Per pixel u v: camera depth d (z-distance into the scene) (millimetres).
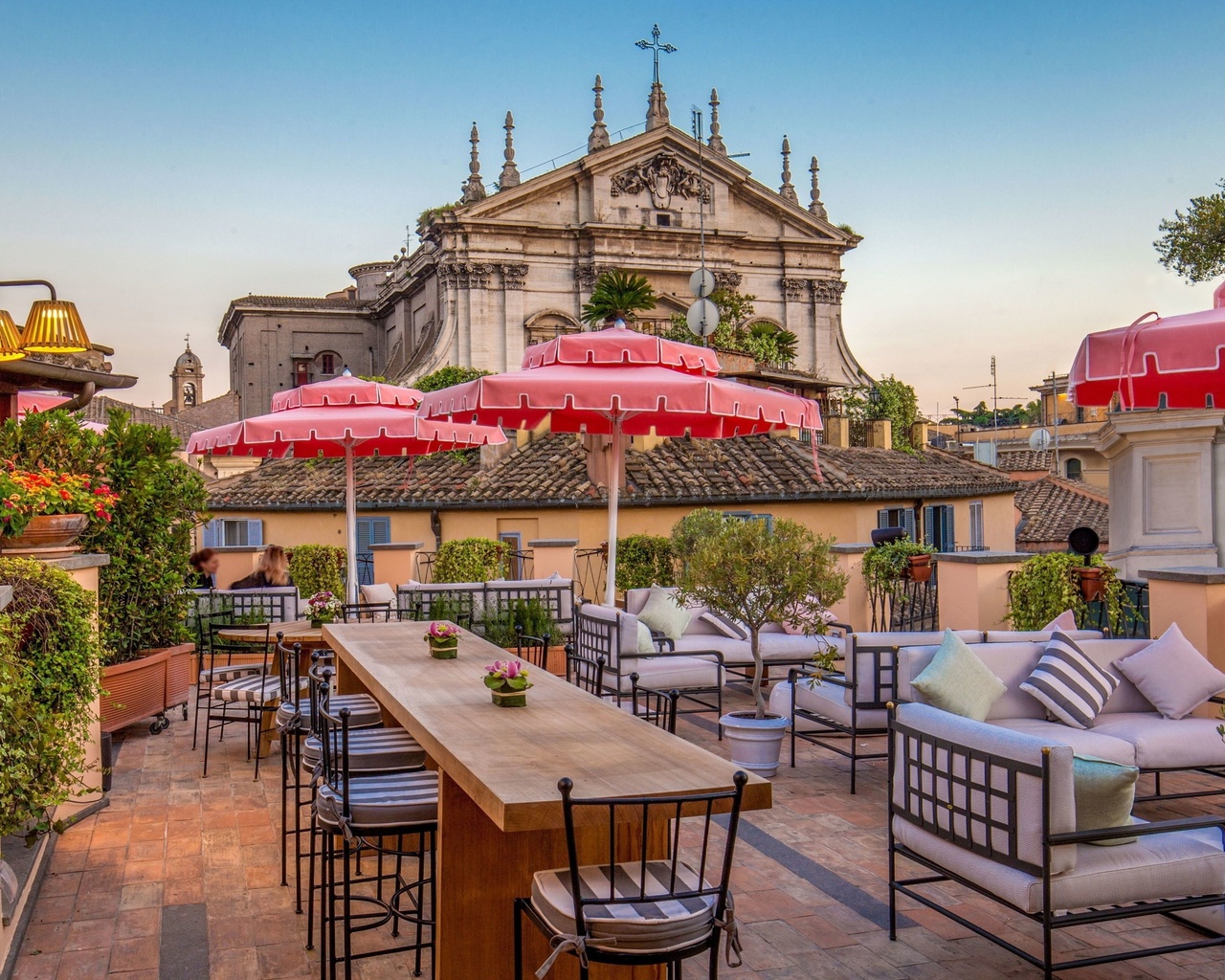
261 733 8922
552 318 41844
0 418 12117
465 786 3678
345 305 51312
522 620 11375
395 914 4535
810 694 8391
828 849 6328
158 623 10000
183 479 10031
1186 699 6930
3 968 4648
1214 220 23750
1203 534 12141
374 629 7312
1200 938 5047
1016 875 4352
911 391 43219
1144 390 6703
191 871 6117
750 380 29953
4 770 4883
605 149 42188
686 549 14789
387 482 21781
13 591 5941
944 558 10734
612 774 3584
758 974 4672
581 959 3289
